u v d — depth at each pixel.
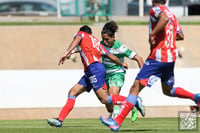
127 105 24.44
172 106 41.44
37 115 41.97
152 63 24.45
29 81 39.69
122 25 81.19
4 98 39.62
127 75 39.69
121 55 30.77
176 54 24.64
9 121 36.56
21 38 74.62
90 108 42.34
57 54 69.94
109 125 24.34
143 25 81.31
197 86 40.28
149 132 26.41
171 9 96.81
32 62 68.00
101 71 28.25
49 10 100.44
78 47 28.45
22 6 99.75
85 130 27.61
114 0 97.38
